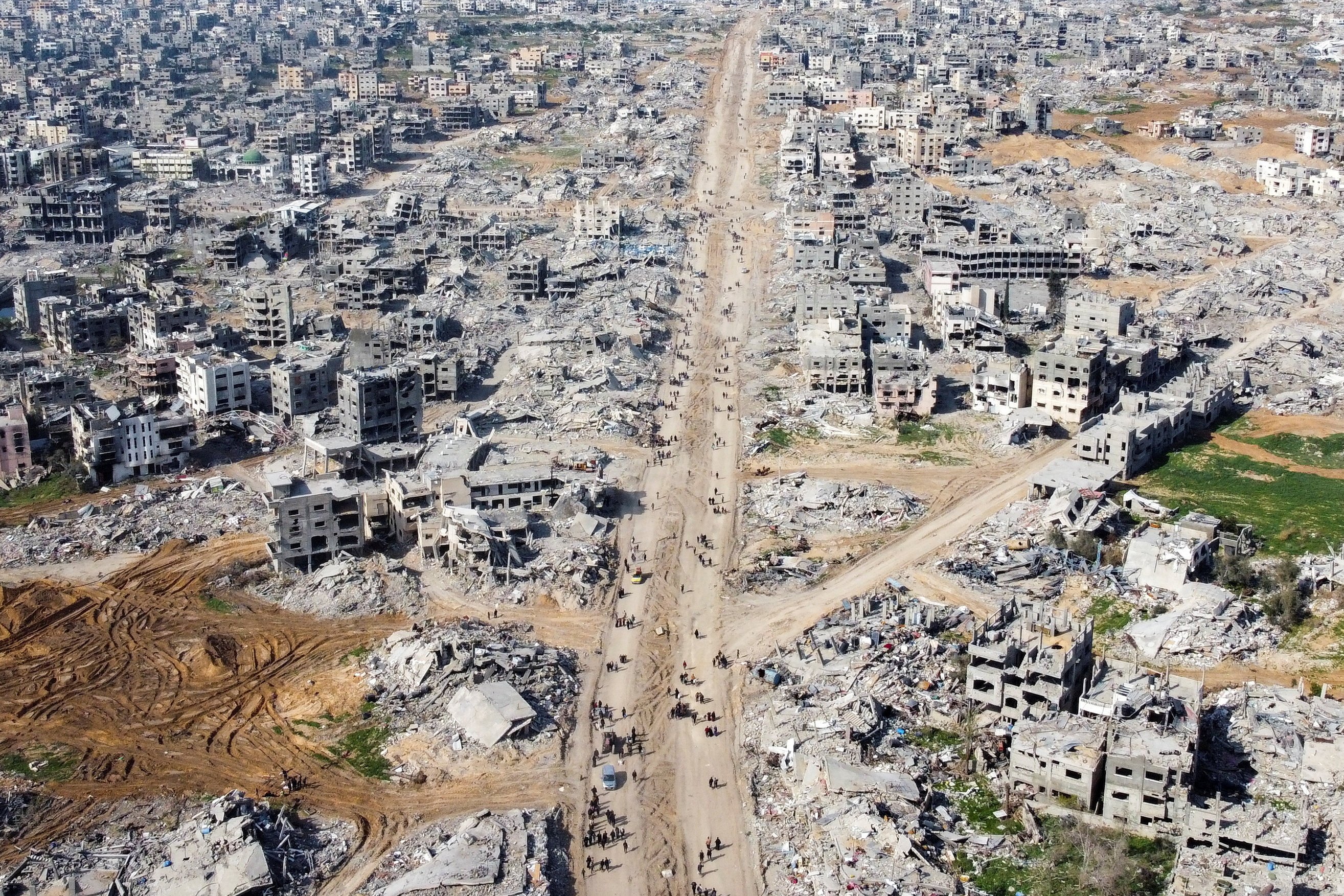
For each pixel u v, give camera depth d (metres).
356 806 161.25
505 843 149.75
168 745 175.38
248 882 143.50
